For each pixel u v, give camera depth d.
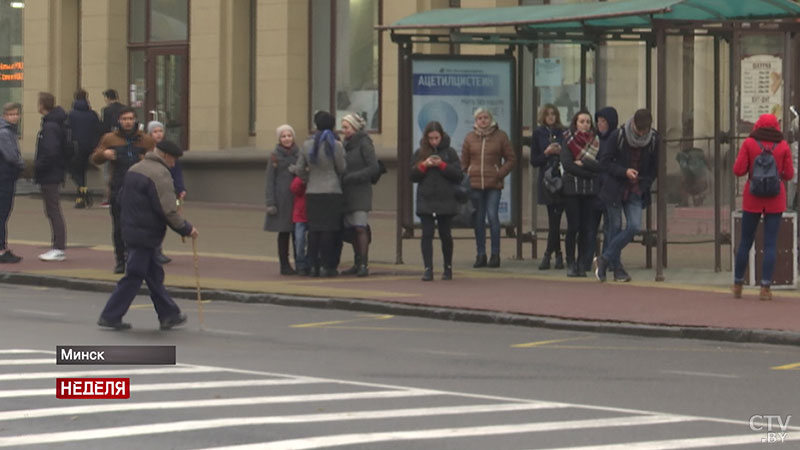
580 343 46.84
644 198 62.38
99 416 32.53
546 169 66.06
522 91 71.50
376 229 90.75
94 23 120.12
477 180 68.50
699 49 67.31
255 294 58.56
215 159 111.62
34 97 125.75
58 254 71.50
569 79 71.31
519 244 72.56
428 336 48.41
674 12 65.00
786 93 63.22
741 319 49.59
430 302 54.69
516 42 70.00
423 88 70.25
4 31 129.88
